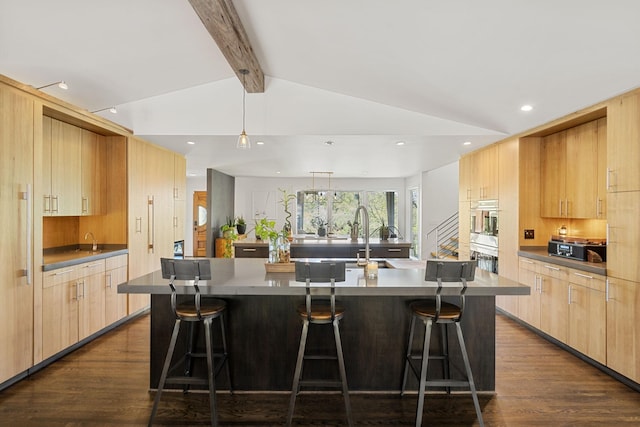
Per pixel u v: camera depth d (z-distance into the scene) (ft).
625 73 8.20
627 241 9.26
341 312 7.98
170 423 7.72
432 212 27.68
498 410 8.28
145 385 9.30
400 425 7.71
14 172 9.04
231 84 13.01
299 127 13.08
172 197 17.60
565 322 11.61
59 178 11.66
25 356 9.44
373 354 9.07
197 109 13.14
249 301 9.04
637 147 8.99
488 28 7.23
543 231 14.23
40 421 7.70
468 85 10.08
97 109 12.12
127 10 7.43
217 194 27.04
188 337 8.96
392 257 18.60
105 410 8.15
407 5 6.83
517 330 13.76
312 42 9.05
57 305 10.53
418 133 13.19
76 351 11.40
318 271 7.41
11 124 8.96
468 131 13.38
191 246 33.53
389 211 33.19
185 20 8.07
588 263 11.00
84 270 11.71
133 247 14.43
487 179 16.39
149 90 12.16
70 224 13.84
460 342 7.73
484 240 16.69
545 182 13.99
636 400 8.70
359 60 9.68
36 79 9.35
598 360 10.22
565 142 12.94
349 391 9.06
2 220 8.72
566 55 7.81
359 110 13.12
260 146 15.49
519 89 9.85
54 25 7.58
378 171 26.86
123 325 13.94
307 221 33.06
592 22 6.54
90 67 9.53
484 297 9.07
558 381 9.67
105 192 14.02
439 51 8.45
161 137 13.74
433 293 7.63
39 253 9.86
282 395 8.91
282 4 7.33
